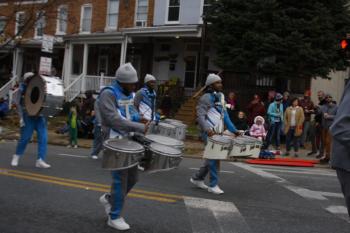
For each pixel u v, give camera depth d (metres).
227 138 7.77
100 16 28.42
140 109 9.20
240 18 18.19
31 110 9.45
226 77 20.50
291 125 14.66
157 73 25.75
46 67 15.55
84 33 28.98
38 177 8.61
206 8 23.58
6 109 22.05
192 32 21.91
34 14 22.70
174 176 9.66
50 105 9.29
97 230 5.46
